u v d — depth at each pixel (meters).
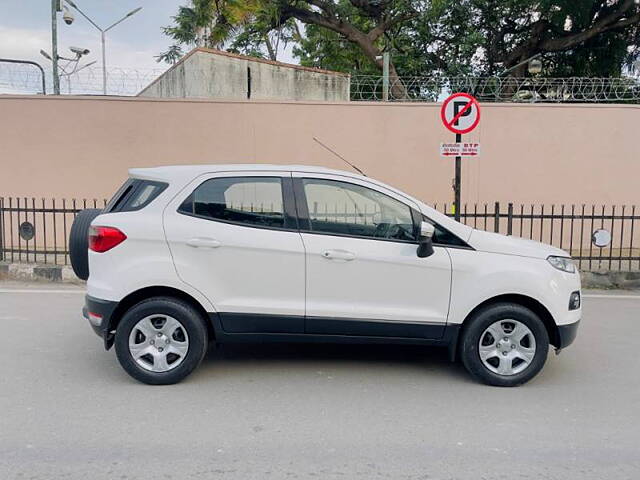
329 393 4.64
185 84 13.79
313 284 4.69
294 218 4.75
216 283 4.66
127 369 4.70
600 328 6.63
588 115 11.02
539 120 11.04
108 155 11.21
